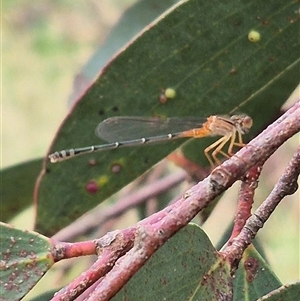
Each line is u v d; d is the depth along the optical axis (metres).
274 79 0.32
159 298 0.29
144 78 0.32
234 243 0.29
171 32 0.32
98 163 0.33
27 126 0.73
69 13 0.77
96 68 0.38
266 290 0.30
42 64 0.78
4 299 0.29
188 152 0.34
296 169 0.29
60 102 0.75
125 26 0.37
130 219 0.41
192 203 0.28
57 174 0.33
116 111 0.33
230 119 0.33
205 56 0.32
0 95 0.76
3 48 0.79
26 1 0.80
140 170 0.33
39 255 0.29
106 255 0.28
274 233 0.51
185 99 0.33
